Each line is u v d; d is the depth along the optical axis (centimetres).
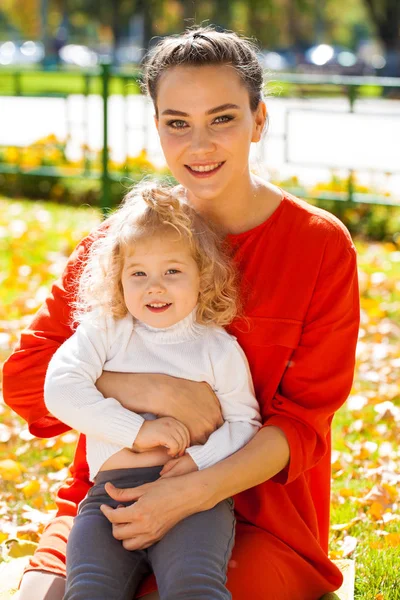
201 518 251
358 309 283
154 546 250
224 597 235
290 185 997
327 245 279
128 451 263
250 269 280
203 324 276
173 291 268
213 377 270
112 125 1470
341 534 373
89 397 262
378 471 426
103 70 1002
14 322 618
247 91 276
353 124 1330
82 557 246
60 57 4228
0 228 891
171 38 284
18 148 1128
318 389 274
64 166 1117
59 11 4816
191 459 259
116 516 249
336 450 454
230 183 278
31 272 743
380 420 491
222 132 271
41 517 374
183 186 295
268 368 277
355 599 325
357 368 559
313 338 276
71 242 829
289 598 269
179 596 234
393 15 3338
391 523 381
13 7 5709
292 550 274
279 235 282
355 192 975
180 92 270
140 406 267
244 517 278
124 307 277
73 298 298
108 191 1012
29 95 1127
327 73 3362
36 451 454
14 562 317
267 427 268
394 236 895
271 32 4253
